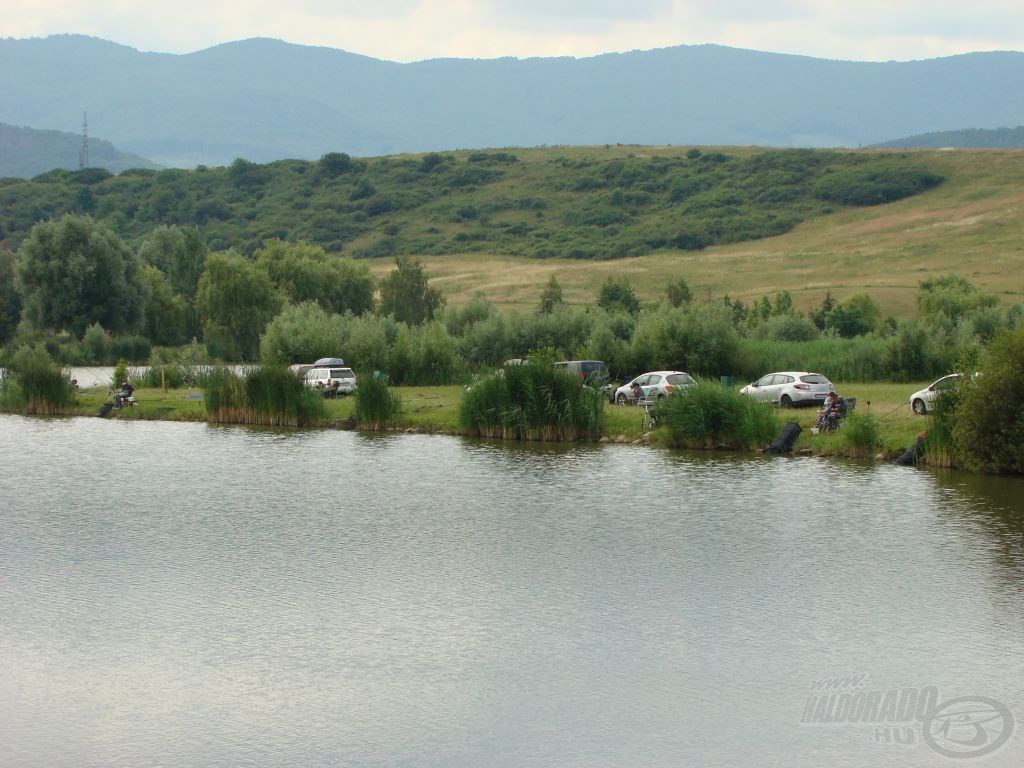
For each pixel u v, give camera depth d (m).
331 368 87.06
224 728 24.48
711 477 51.78
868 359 89.19
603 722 24.47
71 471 56.56
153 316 164.75
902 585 33.50
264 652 28.75
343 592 33.78
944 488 47.94
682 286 160.62
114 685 26.88
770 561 36.53
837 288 190.88
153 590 34.19
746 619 30.69
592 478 52.38
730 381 78.12
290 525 43.00
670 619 30.80
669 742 23.50
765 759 22.72
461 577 35.25
